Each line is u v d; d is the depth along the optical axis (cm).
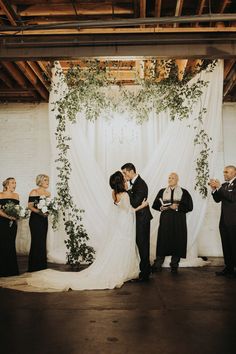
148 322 291
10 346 244
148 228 469
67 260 585
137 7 471
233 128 743
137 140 681
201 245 712
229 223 477
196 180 591
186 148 600
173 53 486
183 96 595
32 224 520
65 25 438
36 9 478
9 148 754
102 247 465
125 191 464
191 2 486
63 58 493
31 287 423
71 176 606
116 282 424
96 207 611
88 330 274
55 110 597
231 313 312
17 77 636
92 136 672
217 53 483
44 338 258
